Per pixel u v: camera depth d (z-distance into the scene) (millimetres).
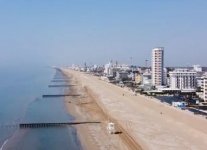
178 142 85875
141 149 80875
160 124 111062
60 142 92500
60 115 134500
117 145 87812
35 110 147625
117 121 118750
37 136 98688
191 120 116750
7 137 97250
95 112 141750
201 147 80500
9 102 175500
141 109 147500
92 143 90938
